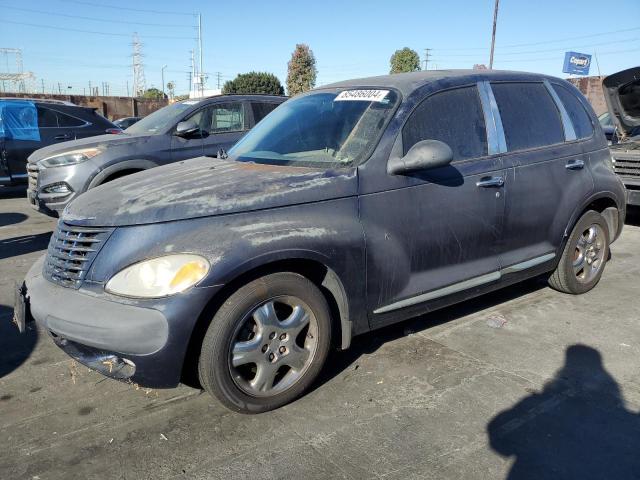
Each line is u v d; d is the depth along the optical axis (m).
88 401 3.29
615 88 7.34
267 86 54.09
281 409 3.16
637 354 3.81
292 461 2.71
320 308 3.16
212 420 3.07
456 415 3.09
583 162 4.64
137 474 2.63
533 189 4.19
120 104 36.50
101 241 2.90
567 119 4.66
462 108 3.92
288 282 3.02
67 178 6.84
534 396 3.28
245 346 2.95
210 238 2.82
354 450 2.79
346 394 3.32
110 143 7.04
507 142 4.11
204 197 2.96
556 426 2.98
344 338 3.35
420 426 2.99
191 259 2.76
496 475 2.60
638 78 6.92
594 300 4.85
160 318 2.69
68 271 2.99
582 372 3.56
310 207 3.13
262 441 2.87
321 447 2.82
